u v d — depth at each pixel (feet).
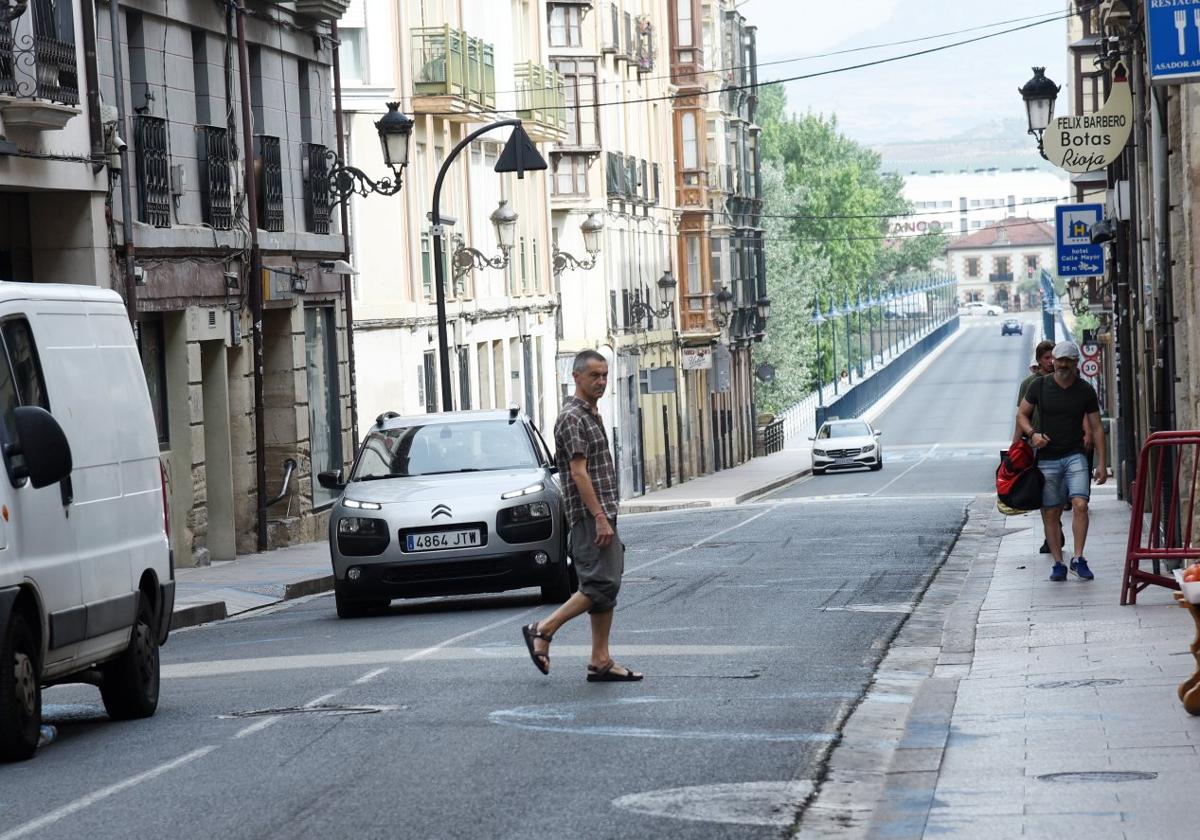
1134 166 131.64
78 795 40.83
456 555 81.46
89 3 106.93
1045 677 52.75
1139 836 32.04
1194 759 38.88
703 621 74.13
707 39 357.20
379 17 177.68
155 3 119.44
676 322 321.11
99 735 50.49
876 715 48.80
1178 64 64.49
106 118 108.17
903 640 66.44
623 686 54.85
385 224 177.37
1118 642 59.67
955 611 73.05
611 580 55.72
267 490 142.61
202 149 126.93
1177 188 95.35
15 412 46.16
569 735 46.09
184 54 125.39
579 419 55.67
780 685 54.65
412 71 186.91
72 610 48.88
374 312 176.45
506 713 50.01
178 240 119.96
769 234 472.85
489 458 87.10
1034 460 80.53
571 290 261.24
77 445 50.55
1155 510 71.36
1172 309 97.09
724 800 37.78
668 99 329.93
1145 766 38.40
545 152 258.37
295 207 147.43
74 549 49.52
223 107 131.75
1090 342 219.41
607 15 281.95
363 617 84.43
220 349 129.18
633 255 293.43
